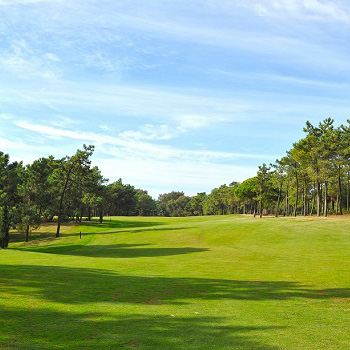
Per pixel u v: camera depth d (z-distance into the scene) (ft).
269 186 317.63
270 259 108.37
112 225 310.65
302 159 266.36
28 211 232.12
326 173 260.21
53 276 66.69
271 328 35.45
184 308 43.75
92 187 318.24
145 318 38.42
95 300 47.11
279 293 55.26
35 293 50.57
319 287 61.31
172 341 30.60
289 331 34.53
